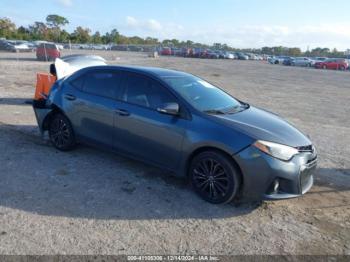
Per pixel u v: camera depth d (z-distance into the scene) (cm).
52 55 2941
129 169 500
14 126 702
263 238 346
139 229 347
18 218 354
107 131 491
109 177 469
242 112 459
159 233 342
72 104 527
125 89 479
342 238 355
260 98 1401
